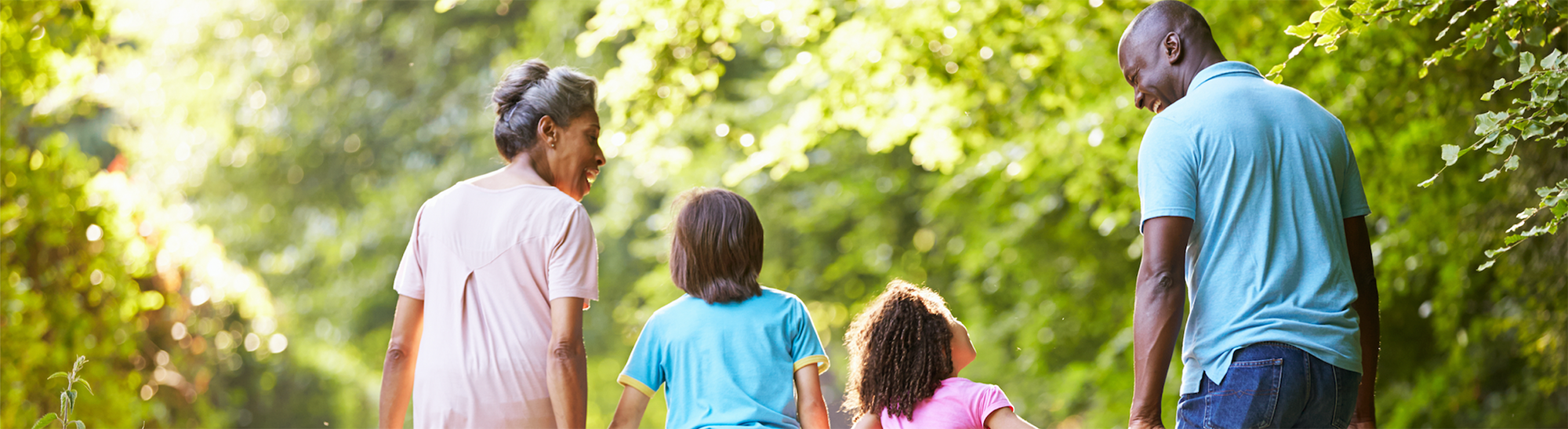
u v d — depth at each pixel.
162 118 13.70
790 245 12.19
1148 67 2.55
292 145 15.00
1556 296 5.20
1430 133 5.62
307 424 8.97
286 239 15.66
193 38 14.60
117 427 5.93
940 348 3.00
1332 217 2.30
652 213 13.71
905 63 6.10
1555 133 2.45
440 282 2.62
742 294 2.79
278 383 8.86
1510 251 5.21
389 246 14.91
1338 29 2.68
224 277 7.33
